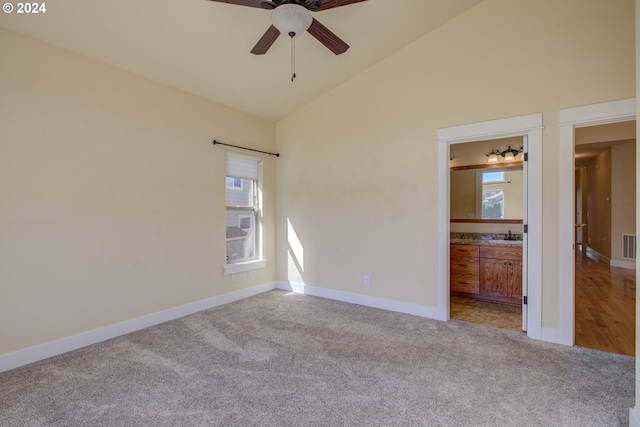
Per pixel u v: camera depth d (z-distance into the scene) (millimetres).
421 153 3484
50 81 2600
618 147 6363
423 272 3498
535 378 2238
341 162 4102
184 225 3586
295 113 4574
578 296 4297
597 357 2545
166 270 3416
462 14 3217
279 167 4770
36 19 2363
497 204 4586
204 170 3797
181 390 2105
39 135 2545
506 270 4004
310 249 4422
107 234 2953
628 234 6293
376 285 3836
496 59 3055
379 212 3791
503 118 3016
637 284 1666
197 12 2543
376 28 3199
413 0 2887
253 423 1786
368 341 2871
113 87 2994
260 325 3279
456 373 2312
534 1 2881
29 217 2500
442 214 3357
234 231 4254
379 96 3779
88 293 2830
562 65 2760
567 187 2744
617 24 2555
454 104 3277
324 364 2455
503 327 3205
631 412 1699
